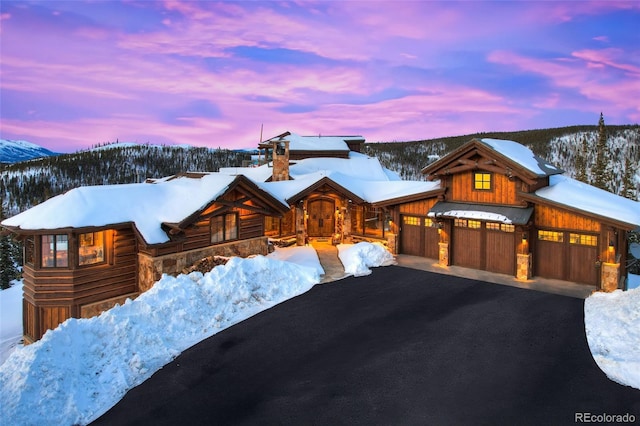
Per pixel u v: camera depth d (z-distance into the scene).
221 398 8.02
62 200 14.38
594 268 15.06
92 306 14.44
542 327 11.34
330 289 14.88
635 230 13.52
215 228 17.23
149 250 15.05
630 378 8.55
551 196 15.98
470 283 15.62
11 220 14.45
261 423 7.23
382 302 13.51
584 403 7.77
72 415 7.38
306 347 10.24
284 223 23.95
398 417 7.38
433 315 12.33
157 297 11.55
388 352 9.95
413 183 23.50
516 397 7.99
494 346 10.23
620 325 10.91
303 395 8.11
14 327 16.19
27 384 7.48
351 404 7.78
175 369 9.15
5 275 30.97
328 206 24.86
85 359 8.91
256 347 10.23
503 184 16.92
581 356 9.65
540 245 16.41
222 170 32.31
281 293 14.15
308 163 31.86
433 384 8.48
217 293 12.69
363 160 33.50
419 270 17.66
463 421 7.25
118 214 14.90
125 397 8.05
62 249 14.11
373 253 19.02
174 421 7.30
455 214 17.25
